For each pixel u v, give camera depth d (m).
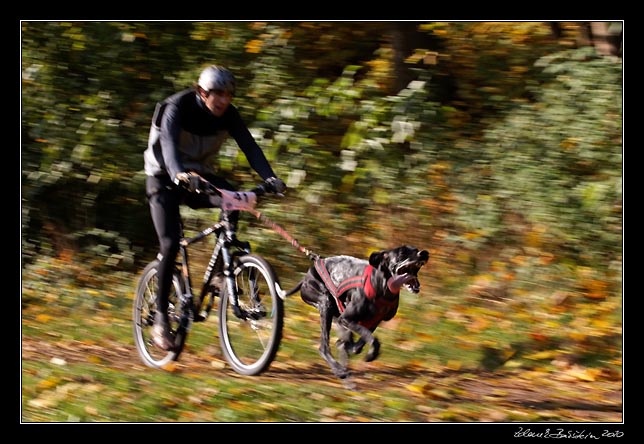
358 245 7.95
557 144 7.25
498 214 7.42
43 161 8.60
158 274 5.23
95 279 8.23
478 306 6.91
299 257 7.99
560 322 6.46
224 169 8.22
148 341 5.79
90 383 5.18
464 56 8.34
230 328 5.86
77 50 8.59
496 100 8.02
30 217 8.75
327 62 8.71
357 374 5.56
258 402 4.78
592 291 6.93
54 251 8.77
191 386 5.02
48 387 5.09
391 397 4.95
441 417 4.62
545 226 7.26
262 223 8.20
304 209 8.09
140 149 8.70
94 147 8.56
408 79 8.44
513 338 6.18
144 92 8.73
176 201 5.23
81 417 4.56
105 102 8.59
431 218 7.79
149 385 5.07
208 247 8.03
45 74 8.57
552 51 8.10
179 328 5.30
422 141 7.82
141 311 5.75
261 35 8.36
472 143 7.83
